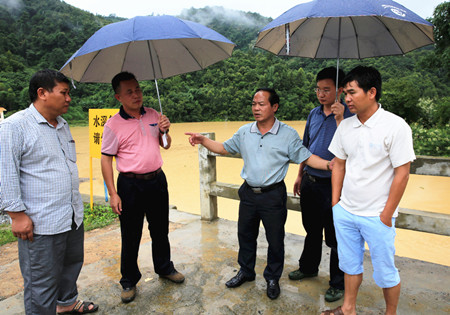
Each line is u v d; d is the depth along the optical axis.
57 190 1.71
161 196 2.23
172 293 2.27
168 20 1.78
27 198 1.64
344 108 1.95
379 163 1.60
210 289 2.31
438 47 13.40
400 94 22.41
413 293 2.18
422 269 2.50
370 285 2.30
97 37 1.75
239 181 9.52
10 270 2.94
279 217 2.11
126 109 2.11
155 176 2.17
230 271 2.54
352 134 1.68
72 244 1.94
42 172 1.66
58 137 1.75
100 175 10.09
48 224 1.67
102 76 2.27
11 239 3.82
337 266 2.11
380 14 1.46
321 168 1.99
